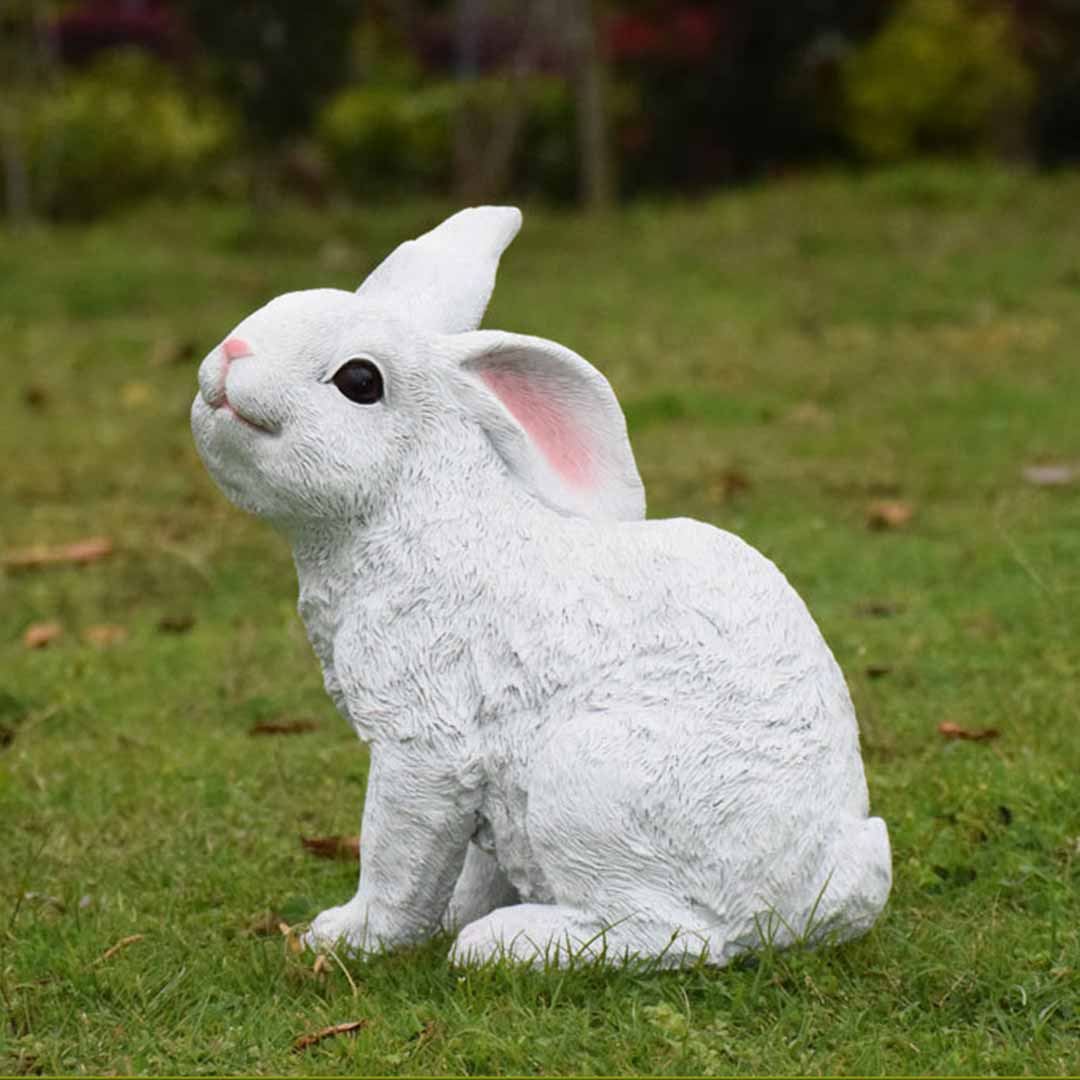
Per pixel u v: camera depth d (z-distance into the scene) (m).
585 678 4.88
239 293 20.41
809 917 4.92
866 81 29.00
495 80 29.19
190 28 26.59
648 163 30.62
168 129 29.08
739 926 4.88
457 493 5.03
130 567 10.58
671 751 4.80
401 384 5.01
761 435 13.16
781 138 30.70
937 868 5.88
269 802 6.86
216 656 8.79
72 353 17.33
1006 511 10.56
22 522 11.57
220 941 5.54
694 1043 4.60
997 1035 4.78
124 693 8.31
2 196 28.75
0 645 9.33
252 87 25.48
